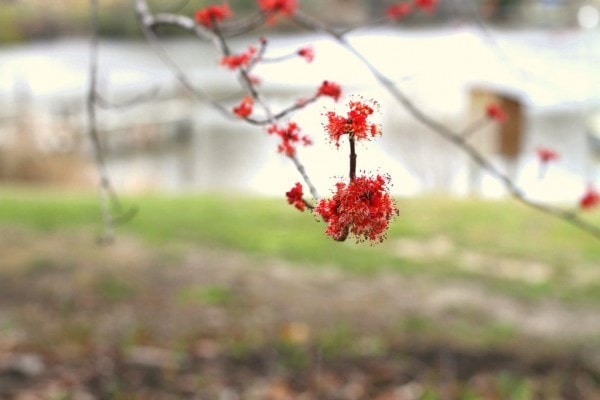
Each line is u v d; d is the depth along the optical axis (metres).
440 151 17.20
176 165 19.73
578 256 10.27
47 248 9.52
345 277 8.97
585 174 17.98
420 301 8.18
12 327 6.51
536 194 16.44
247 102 2.50
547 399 5.59
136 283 8.19
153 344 6.22
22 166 18.44
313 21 3.74
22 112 20.67
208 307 7.50
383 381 5.68
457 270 9.45
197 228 10.98
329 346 6.36
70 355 5.81
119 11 26.66
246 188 17.92
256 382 5.53
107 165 19.66
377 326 7.18
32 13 28.80
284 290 8.31
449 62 18.48
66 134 19.78
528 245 10.74
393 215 1.67
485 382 5.77
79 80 23.94
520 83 16.83
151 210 12.23
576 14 24.20
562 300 8.43
